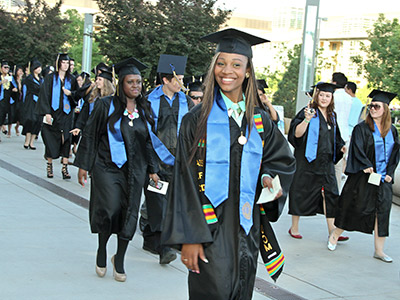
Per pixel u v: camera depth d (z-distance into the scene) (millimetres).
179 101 5734
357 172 6090
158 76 5941
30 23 21844
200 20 15578
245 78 2840
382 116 6109
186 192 2637
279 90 24391
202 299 2703
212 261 2648
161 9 15672
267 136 2832
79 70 36812
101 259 4738
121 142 4641
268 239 2939
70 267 4934
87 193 8367
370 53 24078
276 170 2812
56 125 9297
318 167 6508
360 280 5281
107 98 4750
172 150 5594
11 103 14789
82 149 4680
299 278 5199
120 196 4625
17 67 14758
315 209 6598
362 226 6074
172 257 5117
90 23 20719
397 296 4879
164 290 4555
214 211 2693
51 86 9234
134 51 15555
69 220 6594
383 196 6039
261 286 4863
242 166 2707
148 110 4855
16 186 8375
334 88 6617
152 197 5305
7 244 5434
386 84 22672
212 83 2752
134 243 5945
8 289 4281
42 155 12148
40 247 5438
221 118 2711
